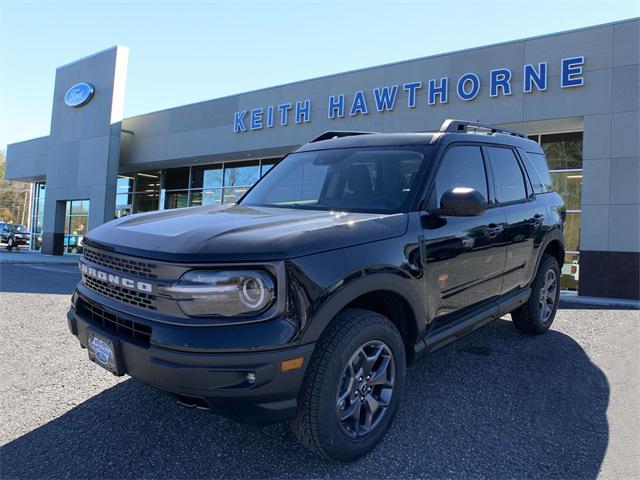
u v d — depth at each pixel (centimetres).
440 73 1272
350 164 374
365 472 261
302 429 253
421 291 306
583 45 1080
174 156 1972
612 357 458
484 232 374
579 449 289
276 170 428
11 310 688
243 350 226
